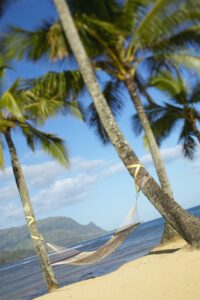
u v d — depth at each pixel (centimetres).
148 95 1950
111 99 1895
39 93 1659
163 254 1504
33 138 1822
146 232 9388
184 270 1024
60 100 1712
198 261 1073
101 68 1584
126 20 1439
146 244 4756
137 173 1309
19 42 1471
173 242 1783
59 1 1321
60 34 1385
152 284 985
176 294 829
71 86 1642
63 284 2980
